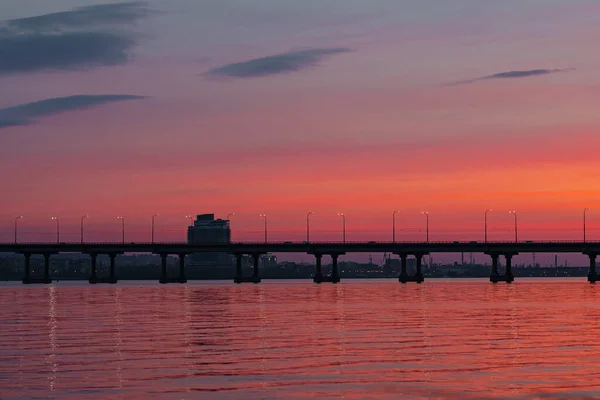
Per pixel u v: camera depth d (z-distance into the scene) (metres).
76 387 43.06
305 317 90.75
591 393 40.91
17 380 45.34
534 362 51.38
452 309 105.38
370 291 183.88
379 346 60.28
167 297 150.25
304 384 43.69
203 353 56.75
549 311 100.62
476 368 48.91
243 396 40.47
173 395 40.81
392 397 40.03
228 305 118.25
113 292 184.38
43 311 104.12
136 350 58.75
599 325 78.31
